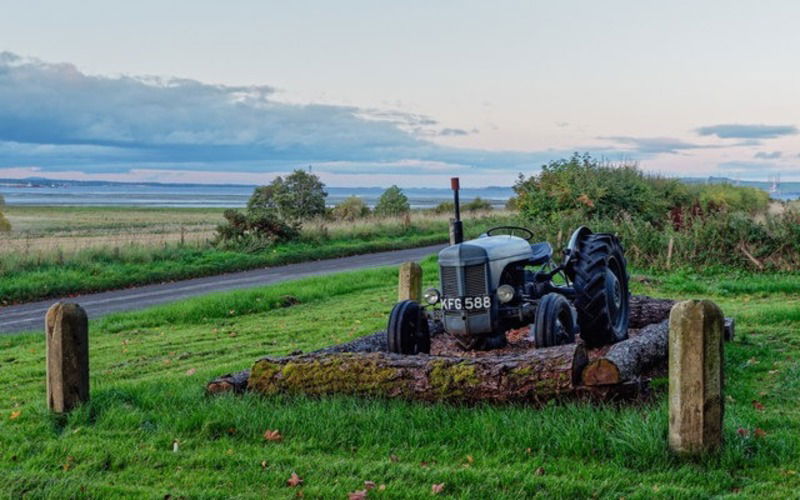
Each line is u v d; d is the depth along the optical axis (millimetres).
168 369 10078
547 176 27391
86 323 7043
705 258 19797
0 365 10938
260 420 6418
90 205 143625
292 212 39000
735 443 5559
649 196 27438
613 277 9672
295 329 12992
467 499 4980
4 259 22219
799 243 19031
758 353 9320
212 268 24969
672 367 5480
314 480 5387
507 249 8430
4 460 5980
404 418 6355
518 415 6137
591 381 6324
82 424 6715
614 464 5402
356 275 20078
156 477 5551
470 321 8188
